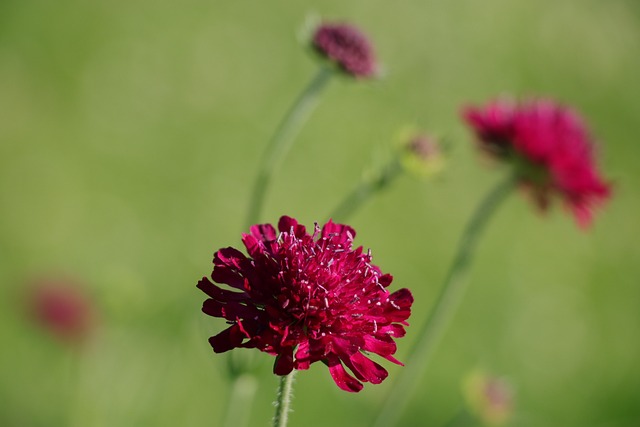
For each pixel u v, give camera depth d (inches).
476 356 313.9
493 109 203.0
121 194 341.4
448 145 182.5
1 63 363.3
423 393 293.9
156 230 331.9
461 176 383.6
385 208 353.7
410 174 177.0
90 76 375.2
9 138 341.7
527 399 309.1
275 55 412.2
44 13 386.3
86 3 391.5
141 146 356.8
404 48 431.2
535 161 193.3
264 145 376.8
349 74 183.6
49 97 363.6
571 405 315.9
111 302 231.5
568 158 190.4
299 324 101.3
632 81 495.8
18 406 244.5
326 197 358.3
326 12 433.1
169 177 354.0
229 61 398.3
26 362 252.4
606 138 461.7
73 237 320.8
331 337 99.5
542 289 359.9
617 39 504.7
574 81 473.4
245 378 159.8
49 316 229.3
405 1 445.1
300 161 364.8
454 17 457.1
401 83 418.6
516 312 342.6
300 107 182.1
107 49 386.6
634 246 405.1
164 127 367.6
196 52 398.3
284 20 425.1
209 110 378.9
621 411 325.4
